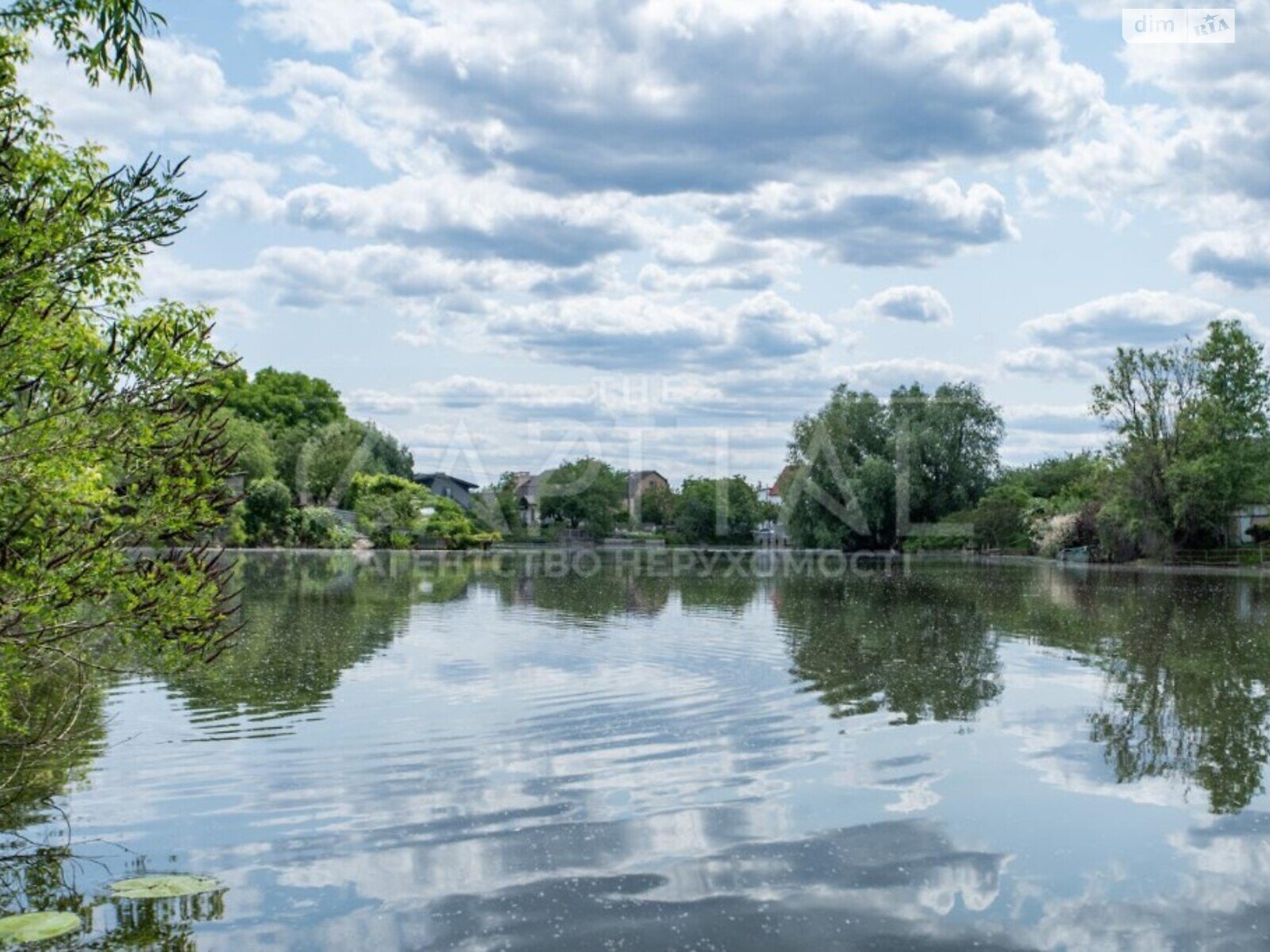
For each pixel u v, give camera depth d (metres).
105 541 6.48
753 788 8.22
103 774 8.50
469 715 10.94
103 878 6.25
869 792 8.12
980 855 6.70
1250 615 22.14
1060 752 9.42
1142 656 15.48
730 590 28.89
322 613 21.20
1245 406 49.53
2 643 6.46
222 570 7.27
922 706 11.52
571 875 6.32
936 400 63.97
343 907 5.83
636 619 20.67
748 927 5.59
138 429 6.53
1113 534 51.25
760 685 12.87
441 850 6.75
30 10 5.88
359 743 9.60
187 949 5.30
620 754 9.26
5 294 5.84
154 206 6.47
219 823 7.29
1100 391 51.00
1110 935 5.54
